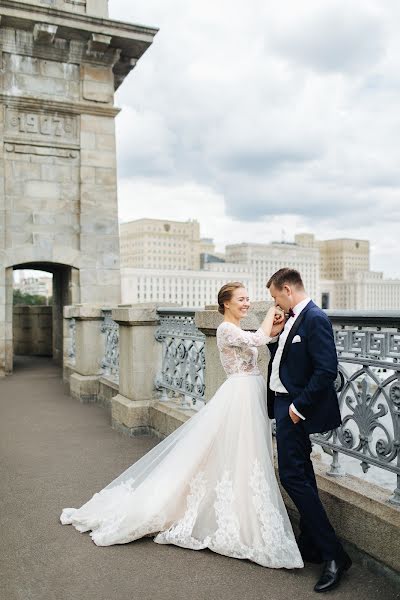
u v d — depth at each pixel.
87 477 5.48
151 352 7.26
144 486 4.04
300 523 3.66
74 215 14.96
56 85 14.62
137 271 133.38
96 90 14.97
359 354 3.64
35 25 13.66
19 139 14.30
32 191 14.49
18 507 4.68
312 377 3.20
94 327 10.12
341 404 3.84
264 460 3.70
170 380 7.00
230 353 3.91
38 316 19.55
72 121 14.91
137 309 7.08
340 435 3.85
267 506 3.62
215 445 3.92
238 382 3.86
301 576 3.43
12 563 3.66
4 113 14.15
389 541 3.24
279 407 3.49
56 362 17.20
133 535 3.90
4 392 11.30
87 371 10.07
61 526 4.26
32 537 4.07
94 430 7.57
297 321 3.42
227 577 3.43
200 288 143.38
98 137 15.09
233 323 4.00
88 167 14.97
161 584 3.36
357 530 3.48
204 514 3.90
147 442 6.80
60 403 9.91
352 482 3.78
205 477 3.95
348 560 3.36
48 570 3.56
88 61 14.88
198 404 7.18
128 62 15.67
